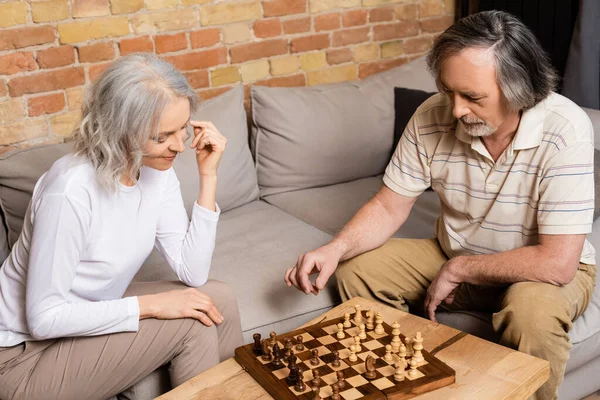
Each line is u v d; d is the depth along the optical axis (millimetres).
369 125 2973
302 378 1473
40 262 1552
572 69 3123
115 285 1744
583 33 3045
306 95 2902
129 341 1665
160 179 1796
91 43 2693
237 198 2748
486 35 1671
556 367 1744
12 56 2543
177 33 2877
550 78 1739
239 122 2740
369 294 2090
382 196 2139
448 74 1720
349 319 1771
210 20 2939
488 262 1859
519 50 1668
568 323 1749
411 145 2066
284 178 2865
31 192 2332
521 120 1796
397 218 2131
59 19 2602
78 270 1661
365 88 3064
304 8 3172
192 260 1853
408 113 2984
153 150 1591
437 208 2717
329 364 1567
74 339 1656
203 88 3010
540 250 1797
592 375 2100
